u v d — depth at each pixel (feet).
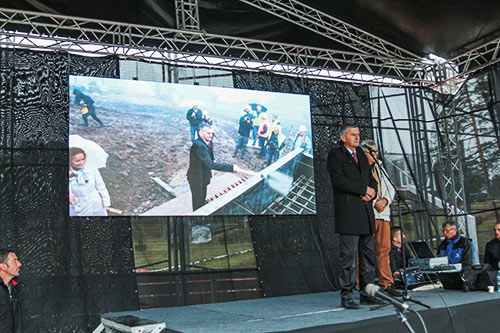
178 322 12.21
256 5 21.11
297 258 21.52
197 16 20.79
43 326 16.78
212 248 20.36
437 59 25.12
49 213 18.02
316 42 23.44
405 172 24.21
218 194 20.66
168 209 19.77
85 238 18.38
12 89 18.42
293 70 23.59
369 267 12.94
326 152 23.24
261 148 21.76
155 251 19.43
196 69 21.35
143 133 19.93
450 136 24.89
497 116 23.39
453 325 10.94
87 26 20.24
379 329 10.03
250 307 14.96
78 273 17.88
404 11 21.31
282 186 21.84
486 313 11.67
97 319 17.53
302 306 14.33
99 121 19.36
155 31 21.06
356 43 23.93
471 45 23.61
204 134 20.88
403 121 24.72
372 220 12.50
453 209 24.43
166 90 20.62
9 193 17.61
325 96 23.68
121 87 19.93
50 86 19.02
